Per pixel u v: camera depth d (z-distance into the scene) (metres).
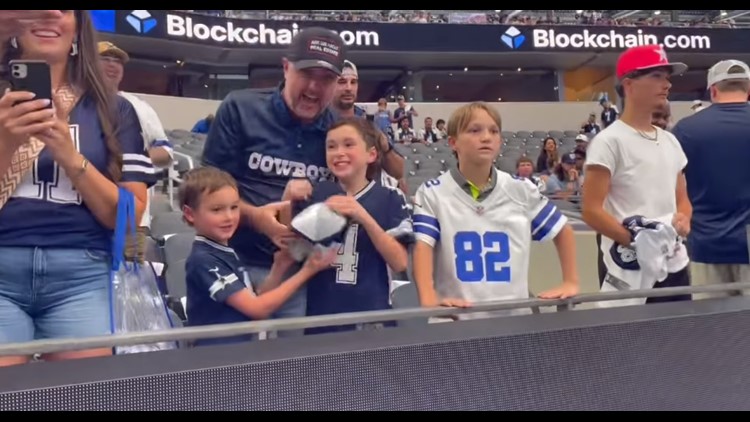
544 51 9.20
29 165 1.03
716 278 1.95
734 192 1.86
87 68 1.12
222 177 1.39
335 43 1.54
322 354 0.83
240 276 1.38
